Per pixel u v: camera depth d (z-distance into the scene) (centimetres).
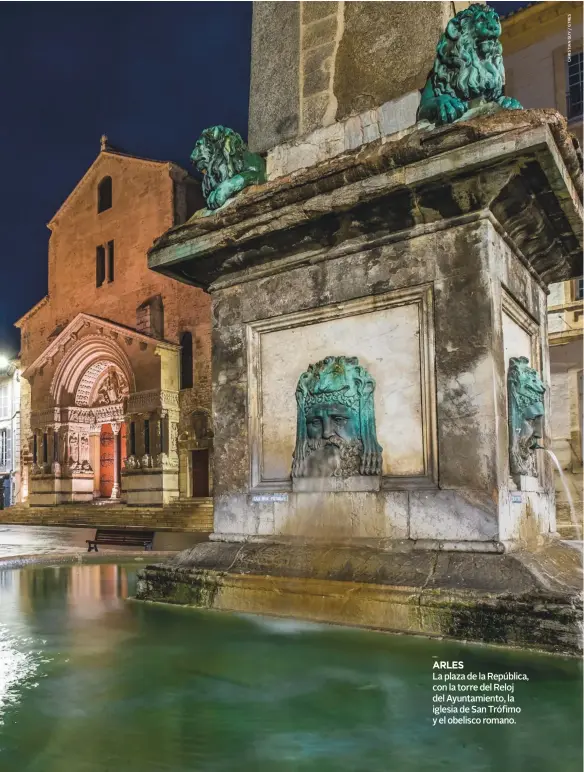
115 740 287
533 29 2566
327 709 319
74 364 4175
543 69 2545
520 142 434
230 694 342
